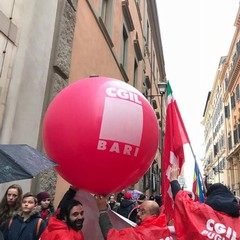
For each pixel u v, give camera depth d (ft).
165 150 9.90
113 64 33.65
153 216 8.13
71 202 8.15
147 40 66.23
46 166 6.73
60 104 7.77
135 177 8.29
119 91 7.79
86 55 24.38
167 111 10.23
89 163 7.32
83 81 8.19
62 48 19.36
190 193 10.26
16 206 10.89
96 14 27.22
